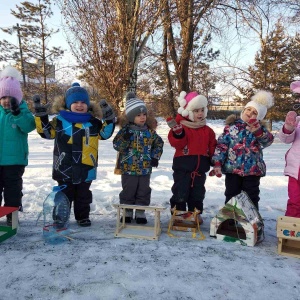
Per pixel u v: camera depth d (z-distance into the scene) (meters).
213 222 3.80
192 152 4.18
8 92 3.88
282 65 21.14
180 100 4.35
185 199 4.21
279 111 21.16
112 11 10.04
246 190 4.06
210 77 21.00
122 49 10.09
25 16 27.58
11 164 3.95
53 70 28.92
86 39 10.21
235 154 4.02
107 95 10.29
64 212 3.90
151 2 10.06
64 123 3.96
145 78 19.67
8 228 3.77
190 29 15.80
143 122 4.19
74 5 10.07
